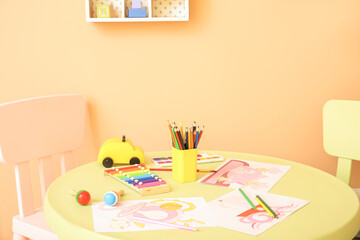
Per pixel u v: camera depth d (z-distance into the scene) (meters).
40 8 1.88
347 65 1.87
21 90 1.94
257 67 1.88
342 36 1.85
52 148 1.59
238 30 1.86
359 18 1.83
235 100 1.91
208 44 1.88
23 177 1.47
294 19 1.85
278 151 1.94
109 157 1.31
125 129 1.95
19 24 1.90
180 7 1.85
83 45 1.90
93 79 1.92
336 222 0.85
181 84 1.91
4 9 1.89
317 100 1.90
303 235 0.79
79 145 1.71
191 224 0.84
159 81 1.91
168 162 1.32
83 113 1.71
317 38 1.85
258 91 1.90
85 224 0.85
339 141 1.58
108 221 0.86
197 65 1.89
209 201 0.98
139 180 1.11
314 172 1.23
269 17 1.85
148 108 1.93
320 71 1.88
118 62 1.91
